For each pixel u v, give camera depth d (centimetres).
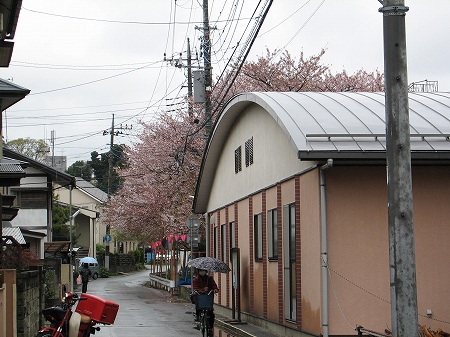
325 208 1404
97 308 1413
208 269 1859
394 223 751
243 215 2283
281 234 1778
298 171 1587
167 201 3903
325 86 3647
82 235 7488
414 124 1448
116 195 4856
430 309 1397
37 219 4119
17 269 1716
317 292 1425
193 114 3666
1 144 1897
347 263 1398
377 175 1423
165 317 2514
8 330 1484
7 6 1449
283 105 1622
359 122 1455
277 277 1820
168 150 3847
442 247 1416
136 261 9225
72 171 9825
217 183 2822
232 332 2039
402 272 743
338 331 1381
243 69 3584
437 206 1425
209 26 2872
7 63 1709
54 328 1377
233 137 2448
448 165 1436
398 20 765
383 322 1394
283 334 1747
